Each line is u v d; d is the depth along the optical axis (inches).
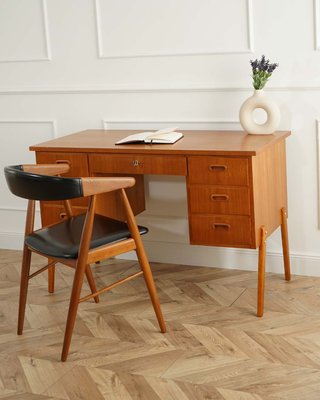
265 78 138.9
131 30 155.3
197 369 114.4
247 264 155.6
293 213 149.9
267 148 133.4
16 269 164.7
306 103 143.5
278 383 108.7
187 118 154.9
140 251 124.6
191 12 149.2
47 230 128.6
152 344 123.9
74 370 116.9
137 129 160.4
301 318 130.0
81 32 160.1
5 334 131.4
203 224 134.5
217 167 130.2
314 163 145.8
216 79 150.3
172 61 153.3
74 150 142.0
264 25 143.4
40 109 168.9
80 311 138.9
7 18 166.4
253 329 127.0
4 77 170.1
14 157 174.9
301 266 151.2
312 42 140.3
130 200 153.8
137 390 109.5
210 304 138.9
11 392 111.3
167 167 134.9
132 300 143.0
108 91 160.6
